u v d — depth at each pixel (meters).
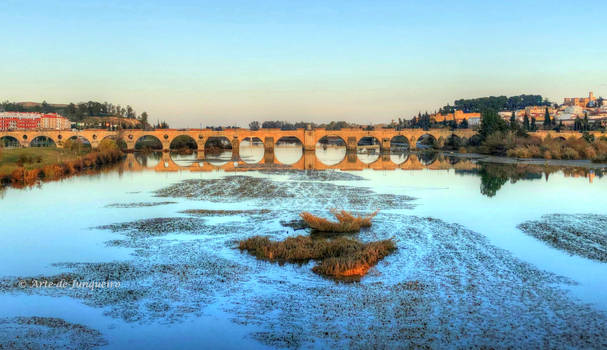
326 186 80.25
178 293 28.91
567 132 197.25
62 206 60.00
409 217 52.53
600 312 25.97
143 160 148.25
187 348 22.16
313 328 24.12
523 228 46.72
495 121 181.12
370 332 23.61
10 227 47.66
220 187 78.69
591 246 39.75
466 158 153.62
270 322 24.83
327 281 31.02
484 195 69.44
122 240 42.06
